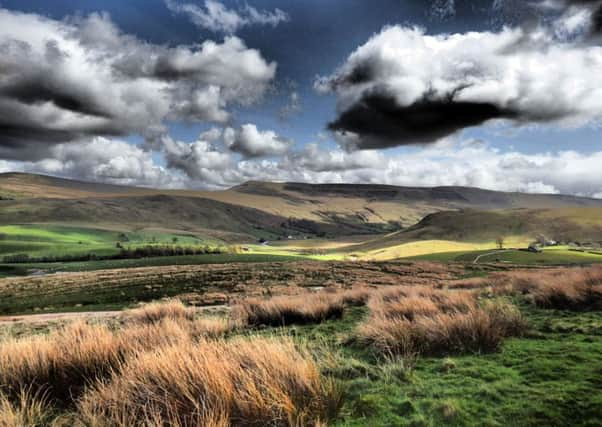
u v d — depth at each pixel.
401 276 41.56
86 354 4.56
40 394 4.02
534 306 9.27
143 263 103.25
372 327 6.07
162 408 3.11
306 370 3.44
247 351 3.91
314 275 48.34
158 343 5.37
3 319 25.33
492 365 4.30
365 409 3.21
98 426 3.00
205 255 120.31
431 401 3.27
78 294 46.06
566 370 3.87
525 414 2.90
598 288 8.83
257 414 2.91
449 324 5.50
